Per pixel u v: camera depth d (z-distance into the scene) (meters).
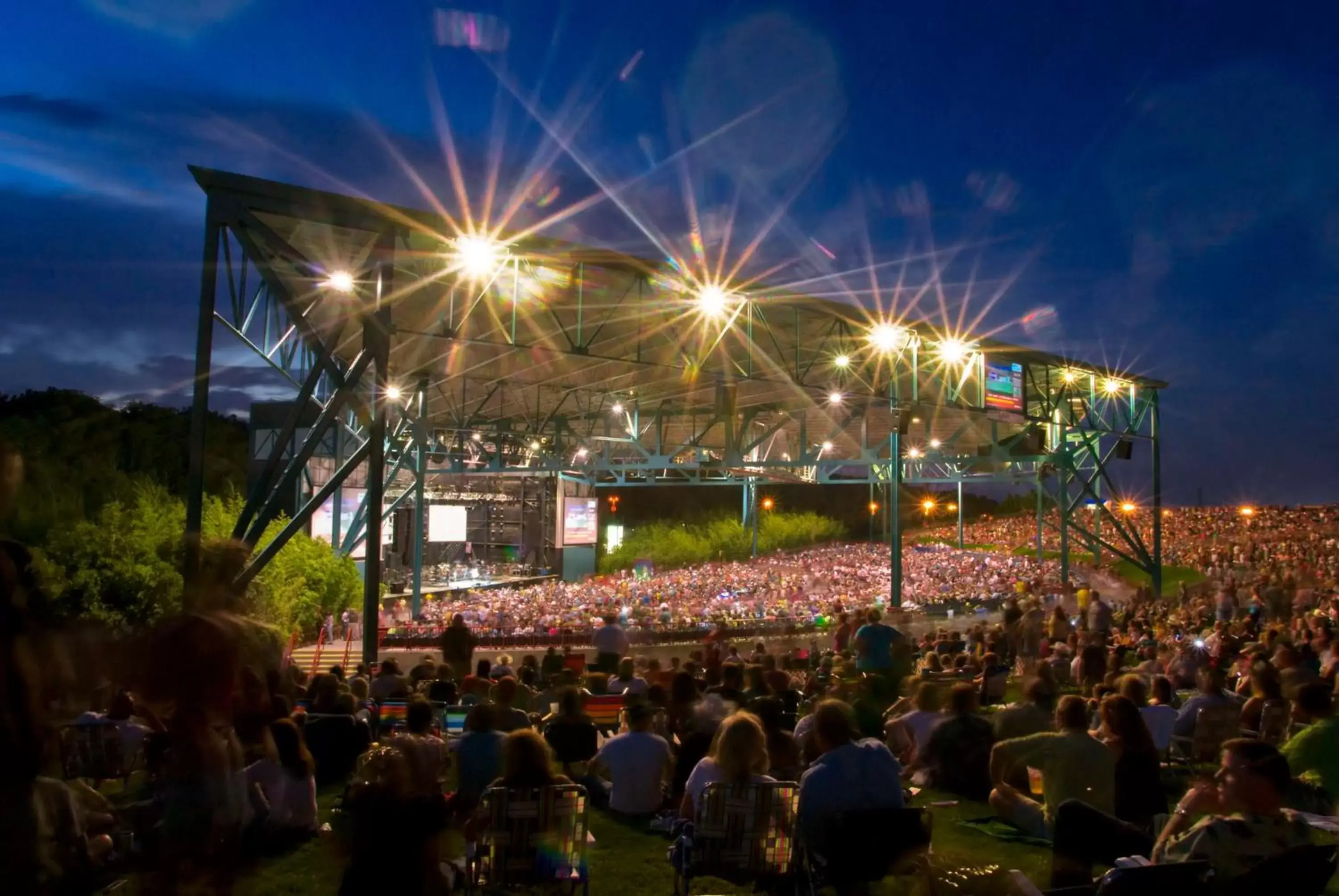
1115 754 6.57
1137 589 38.47
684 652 29.23
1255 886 4.16
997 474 46.12
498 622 31.61
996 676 12.68
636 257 21.58
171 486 52.59
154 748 6.03
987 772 8.23
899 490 31.12
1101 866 6.28
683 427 52.22
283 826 6.73
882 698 10.11
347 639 28.58
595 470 46.88
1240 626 18.67
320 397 31.75
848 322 26.98
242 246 15.29
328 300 19.92
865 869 5.09
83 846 3.81
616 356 33.44
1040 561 49.88
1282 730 8.78
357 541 37.09
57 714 2.79
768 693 10.29
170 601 22.86
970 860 5.43
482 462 48.38
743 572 49.38
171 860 3.22
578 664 18.06
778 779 7.11
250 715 5.66
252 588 15.10
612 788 7.94
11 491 2.59
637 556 67.62
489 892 5.92
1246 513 76.62
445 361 33.66
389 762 4.11
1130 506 58.72
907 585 42.50
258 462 47.22
